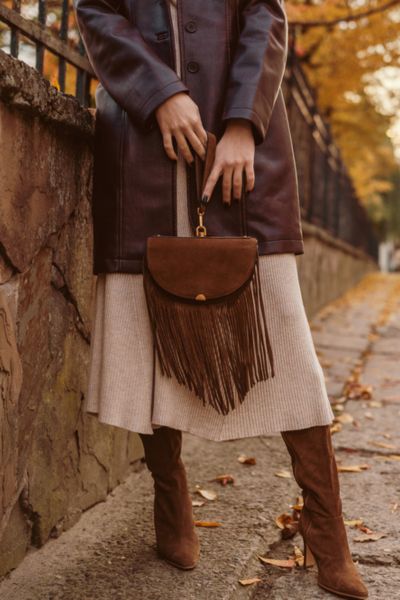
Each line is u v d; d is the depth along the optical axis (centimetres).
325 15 639
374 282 1309
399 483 237
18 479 166
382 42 690
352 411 328
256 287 155
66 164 182
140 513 208
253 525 200
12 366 156
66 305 191
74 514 199
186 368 155
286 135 168
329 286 817
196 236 157
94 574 170
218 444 274
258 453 264
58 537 190
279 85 163
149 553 182
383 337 555
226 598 161
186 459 257
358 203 1312
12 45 171
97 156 170
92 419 209
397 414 321
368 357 466
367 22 668
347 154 1120
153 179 159
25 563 175
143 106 154
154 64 154
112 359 161
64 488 193
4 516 158
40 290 173
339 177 940
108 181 165
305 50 717
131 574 170
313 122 678
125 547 185
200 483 233
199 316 153
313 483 165
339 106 939
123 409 160
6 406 154
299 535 199
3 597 159
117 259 161
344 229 1020
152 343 161
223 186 156
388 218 2647
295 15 589
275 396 162
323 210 764
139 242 160
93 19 163
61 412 190
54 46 193
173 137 159
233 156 155
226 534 193
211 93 159
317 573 175
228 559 178
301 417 161
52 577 169
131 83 156
